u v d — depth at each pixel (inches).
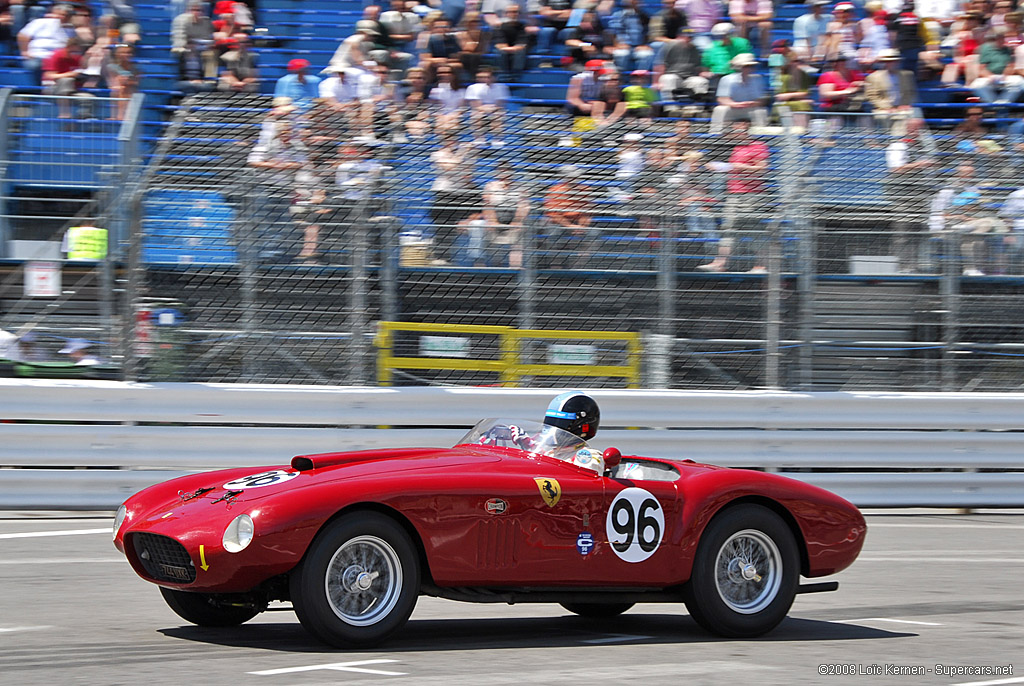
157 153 1601.9
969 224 1755.7
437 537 803.4
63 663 749.3
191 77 2023.9
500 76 2118.6
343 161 1632.6
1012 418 1748.3
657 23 2098.9
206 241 1583.4
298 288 1600.6
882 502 1696.6
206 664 744.3
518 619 991.0
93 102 1770.4
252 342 1592.0
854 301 1731.1
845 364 1732.3
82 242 1619.1
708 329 1697.8
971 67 2165.4
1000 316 1765.5
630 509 871.7
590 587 864.9
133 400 1530.5
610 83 2021.4
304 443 1569.9
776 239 1706.4
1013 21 2180.1
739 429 1672.0
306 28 2225.6
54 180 1688.0
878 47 2091.5
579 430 944.9
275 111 1660.9
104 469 1521.9
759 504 925.8
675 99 2060.8
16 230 1637.6
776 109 2030.0
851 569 1282.0
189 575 788.6
